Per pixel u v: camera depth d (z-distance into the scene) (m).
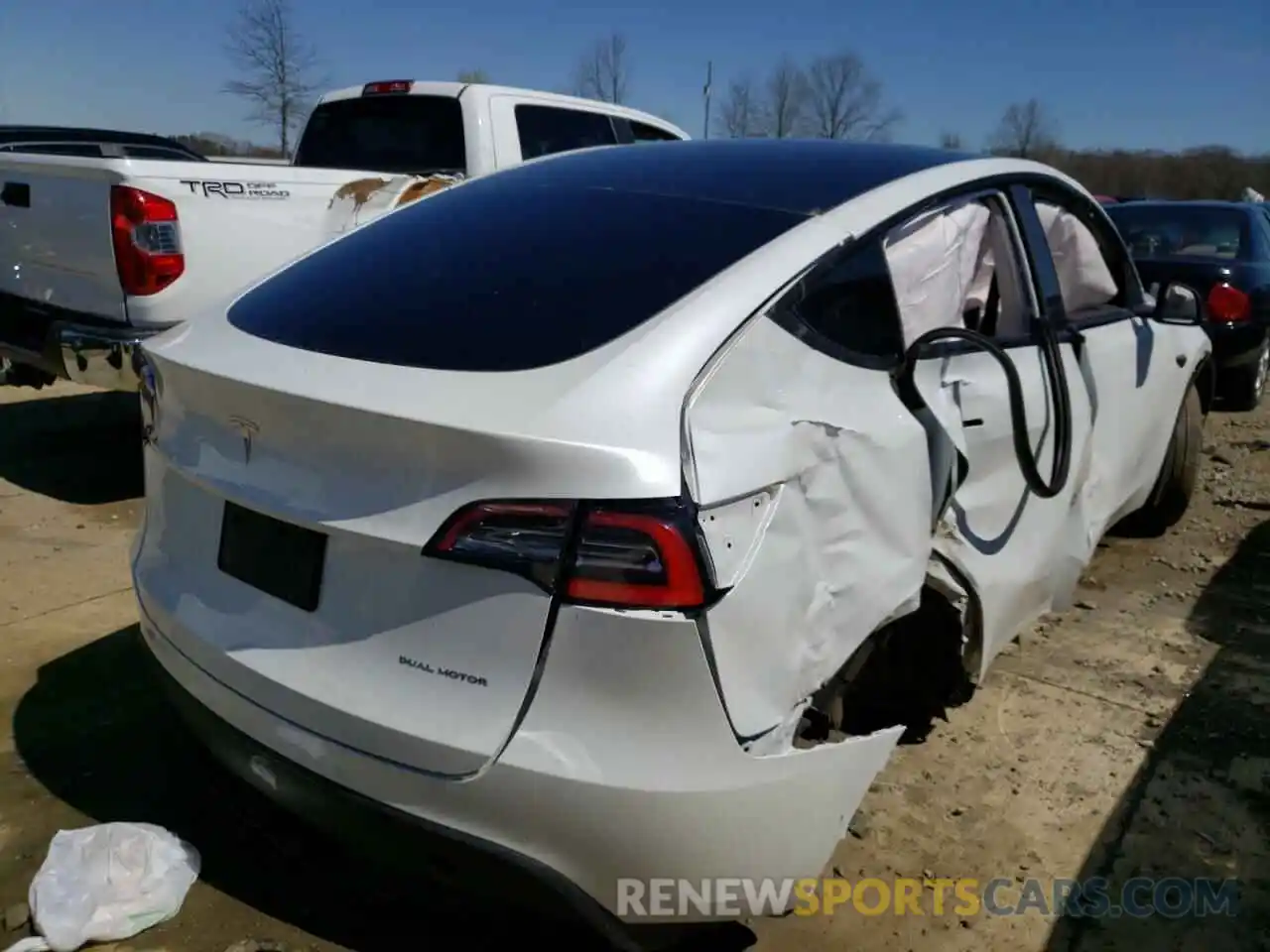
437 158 6.28
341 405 1.93
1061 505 3.15
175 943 2.31
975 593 2.72
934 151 3.11
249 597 2.16
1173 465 4.82
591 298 2.21
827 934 2.42
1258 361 7.88
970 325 3.22
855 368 2.33
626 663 1.77
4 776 2.85
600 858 1.84
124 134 9.52
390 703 1.90
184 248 4.74
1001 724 3.30
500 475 1.81
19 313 5.35
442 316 2.24
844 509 2.16
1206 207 7.98
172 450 2.36
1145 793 2.97
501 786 1.81
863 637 2.21
